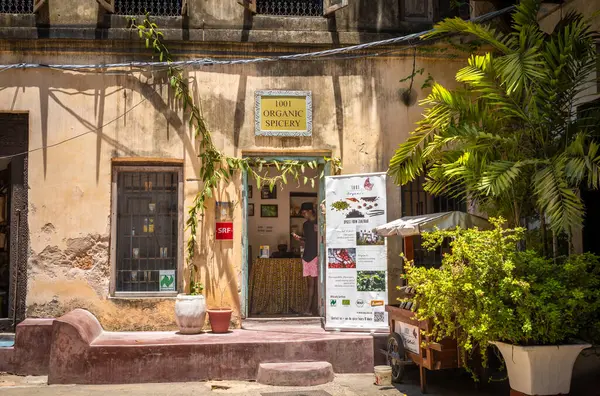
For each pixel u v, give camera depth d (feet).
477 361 23.99
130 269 29.89
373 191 28.43
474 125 23.86
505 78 22.21
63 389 24.09
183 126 29.89
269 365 25.48
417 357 23.50
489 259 19.31
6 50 29.22
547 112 22.84
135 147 29.58
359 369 26.81
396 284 30.30
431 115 24.85
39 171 29.07
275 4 31.35
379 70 31.12
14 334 28.60
